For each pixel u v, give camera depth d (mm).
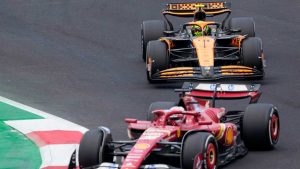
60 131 56000
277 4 107812
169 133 43094
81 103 66250
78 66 80750
